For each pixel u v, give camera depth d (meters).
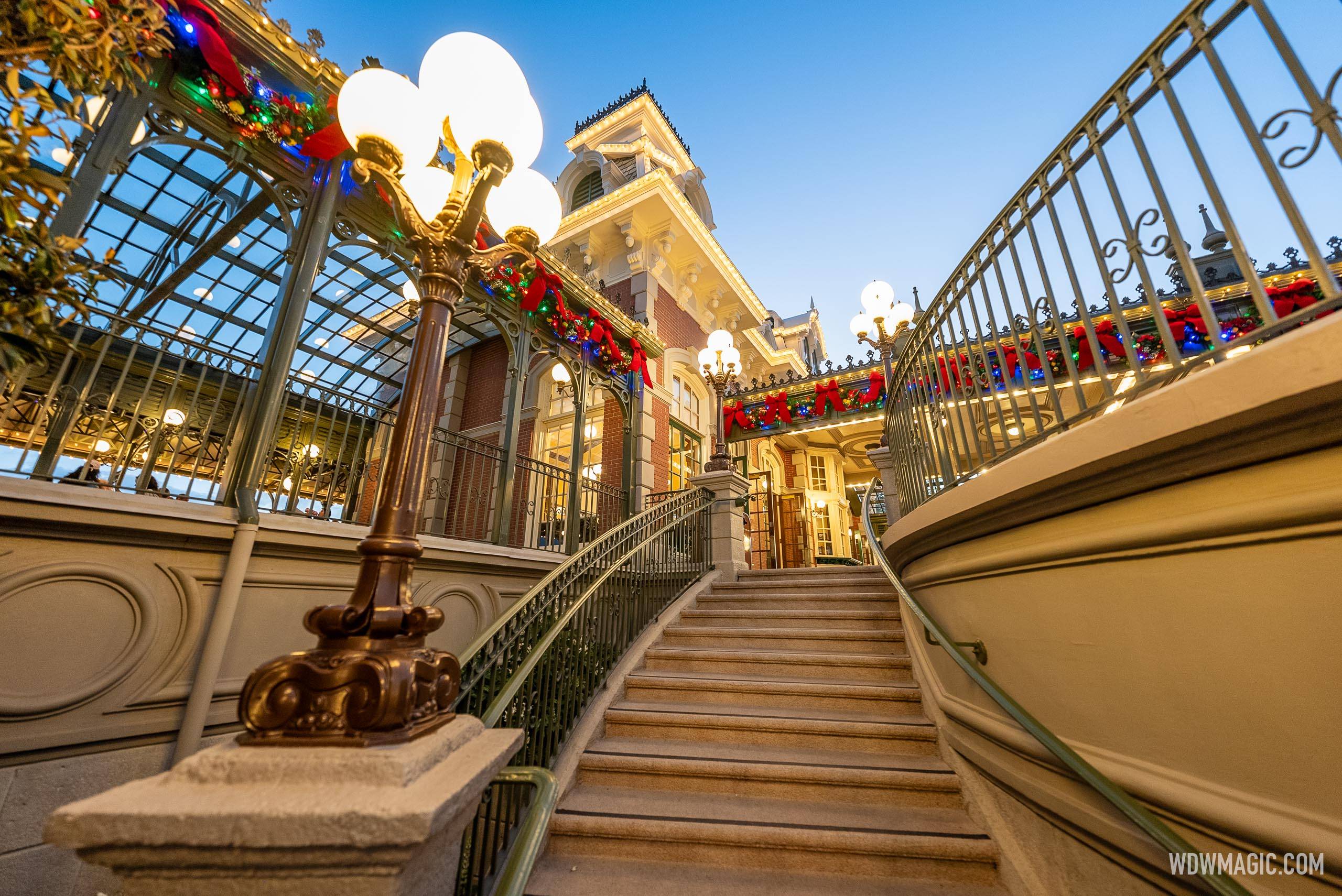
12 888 2.40
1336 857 1.11
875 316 5.93
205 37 3.64
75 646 2.66
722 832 2.61
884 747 3.28
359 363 9.96
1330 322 1.07
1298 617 1.24
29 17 1.67
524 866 1.42
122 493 2.97
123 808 0.93
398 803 0.95
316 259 4.22
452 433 5.77
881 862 2.49
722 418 7.34
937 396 3.26
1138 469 1.53
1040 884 2.18
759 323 13.33
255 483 3.52
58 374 2.87
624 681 4.12
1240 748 1.35
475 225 1.84
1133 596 1.68
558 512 8.84
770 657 4.24
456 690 1.50
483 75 1.83
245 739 1.14
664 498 8.75
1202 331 6.20
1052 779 2.05
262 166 4.15
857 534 13.84
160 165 5.53
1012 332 2.24
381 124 1.76
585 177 12.48
